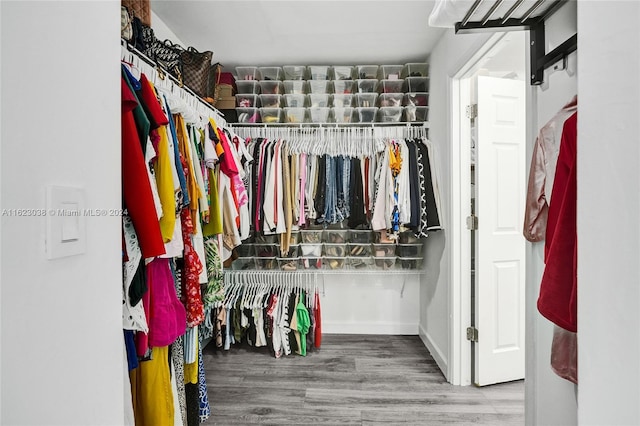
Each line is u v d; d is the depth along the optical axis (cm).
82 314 59
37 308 49
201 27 222
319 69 271
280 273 284
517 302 216
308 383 216
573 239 88
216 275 176
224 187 186
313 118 273
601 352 43
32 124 49
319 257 272
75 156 58
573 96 99
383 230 255
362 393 204
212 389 209
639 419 37
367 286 306
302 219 254
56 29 54
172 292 125
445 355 229
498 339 213
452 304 216
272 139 264
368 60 273
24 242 47
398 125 279
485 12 104
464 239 216
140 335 110
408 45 247
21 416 46
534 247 117
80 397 58
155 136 116
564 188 95
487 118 209
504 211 213
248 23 216
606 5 42
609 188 42
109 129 69
